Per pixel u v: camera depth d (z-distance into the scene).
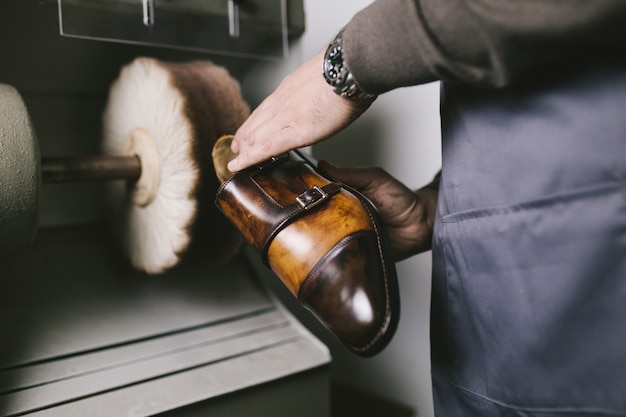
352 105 0.43
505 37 0.32
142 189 0.70
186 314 0.76
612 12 0.30
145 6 0.62
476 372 0.48
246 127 0.50
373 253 0.43
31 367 0.62
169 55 0.85
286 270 0.45
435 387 0.53
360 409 0.96
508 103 0.40
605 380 0.37
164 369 0.64
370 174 0.57
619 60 0.35
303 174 0.50
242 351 0.70
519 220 0.40
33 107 0.84
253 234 0.48
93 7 0.59
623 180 0.35
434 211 0.62
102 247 0.85
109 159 0.68
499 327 0.44
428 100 0.81
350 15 0.84
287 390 0.66
